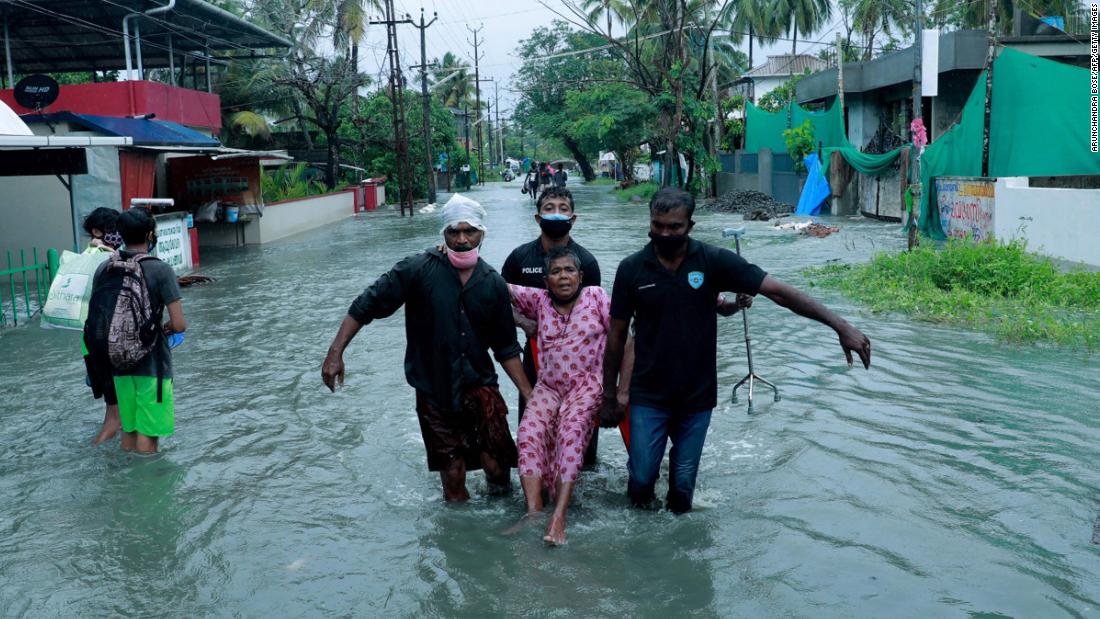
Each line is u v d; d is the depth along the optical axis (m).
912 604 3.72
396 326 10.21
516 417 6.52
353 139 41.19
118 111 22.78
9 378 8.08
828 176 26.14
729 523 4.59
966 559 4.10
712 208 30.52
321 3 36.84
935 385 6.97
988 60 16.81
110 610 3.87
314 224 28.17
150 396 5.79
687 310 4.40
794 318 9.91
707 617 3.68
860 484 5.02
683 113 35.47
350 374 7.98
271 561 4.31
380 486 5.28
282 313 11.49
